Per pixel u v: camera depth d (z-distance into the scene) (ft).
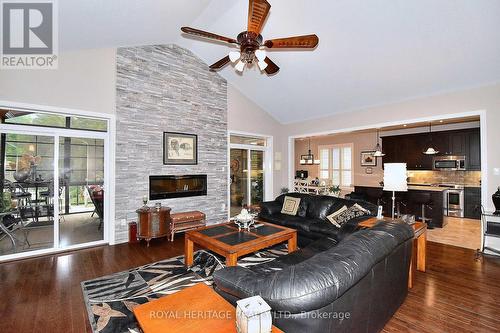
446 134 22.36
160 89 15.24
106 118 13.37
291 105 19.62
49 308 7.41
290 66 15.08
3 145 11.39
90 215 13.85
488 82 12.37
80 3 7.86
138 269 10.19
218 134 18.28
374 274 5.25
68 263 10.79
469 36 10.08
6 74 10.61
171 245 13.26
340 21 11.03
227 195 18.78
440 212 17.56
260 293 4.11
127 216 13.91
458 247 13.19
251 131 20.53
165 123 15.46
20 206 11.85
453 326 6.61
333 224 12.24
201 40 14.94
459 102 13.33
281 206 15.79
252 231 10.77
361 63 13.11
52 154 12.37
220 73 18.22
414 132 24.94
